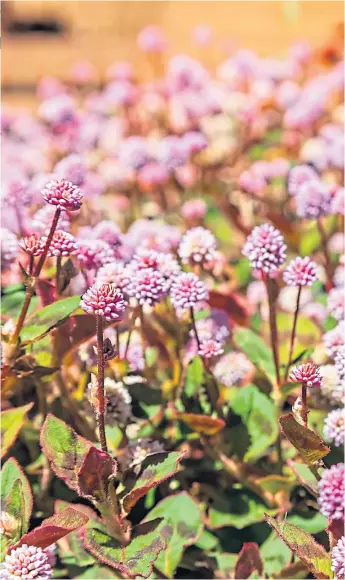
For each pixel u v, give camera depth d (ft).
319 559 0.87
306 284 0.98
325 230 1.32
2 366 0.95
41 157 1.71
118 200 1.61
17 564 0.85
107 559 0.89
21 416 0.98
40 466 1.07
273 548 0.99
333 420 0.93
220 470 1.07
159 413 1.05
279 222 1.41
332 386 1.02
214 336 1.10
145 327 1.09
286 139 1.92
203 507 1.04
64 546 0.97
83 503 1.05
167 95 2.09
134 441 1.02
